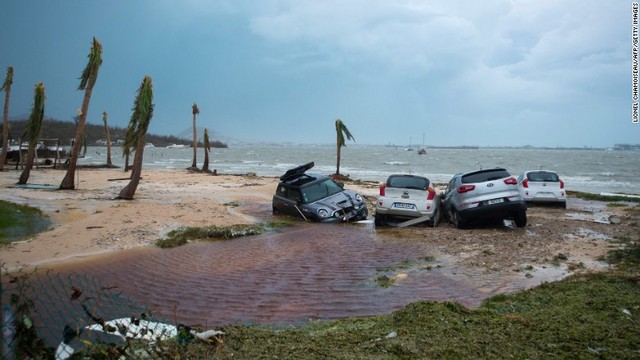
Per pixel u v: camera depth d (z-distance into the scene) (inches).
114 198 762.8
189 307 233.5
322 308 228.2
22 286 116.6
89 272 316.2
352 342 154.6
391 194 522.3
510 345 144.7
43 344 109.5
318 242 428.8
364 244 411.8
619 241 384.2
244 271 317.4
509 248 366.3
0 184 968.3
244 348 148.6
